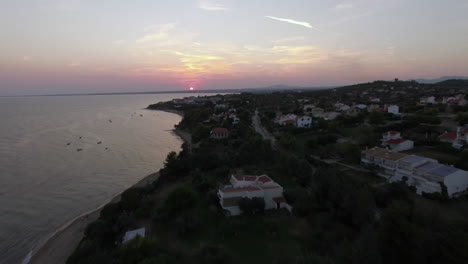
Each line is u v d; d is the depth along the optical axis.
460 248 18.59
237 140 74.00
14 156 70.06
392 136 58.78
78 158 70.44
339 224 30.08
